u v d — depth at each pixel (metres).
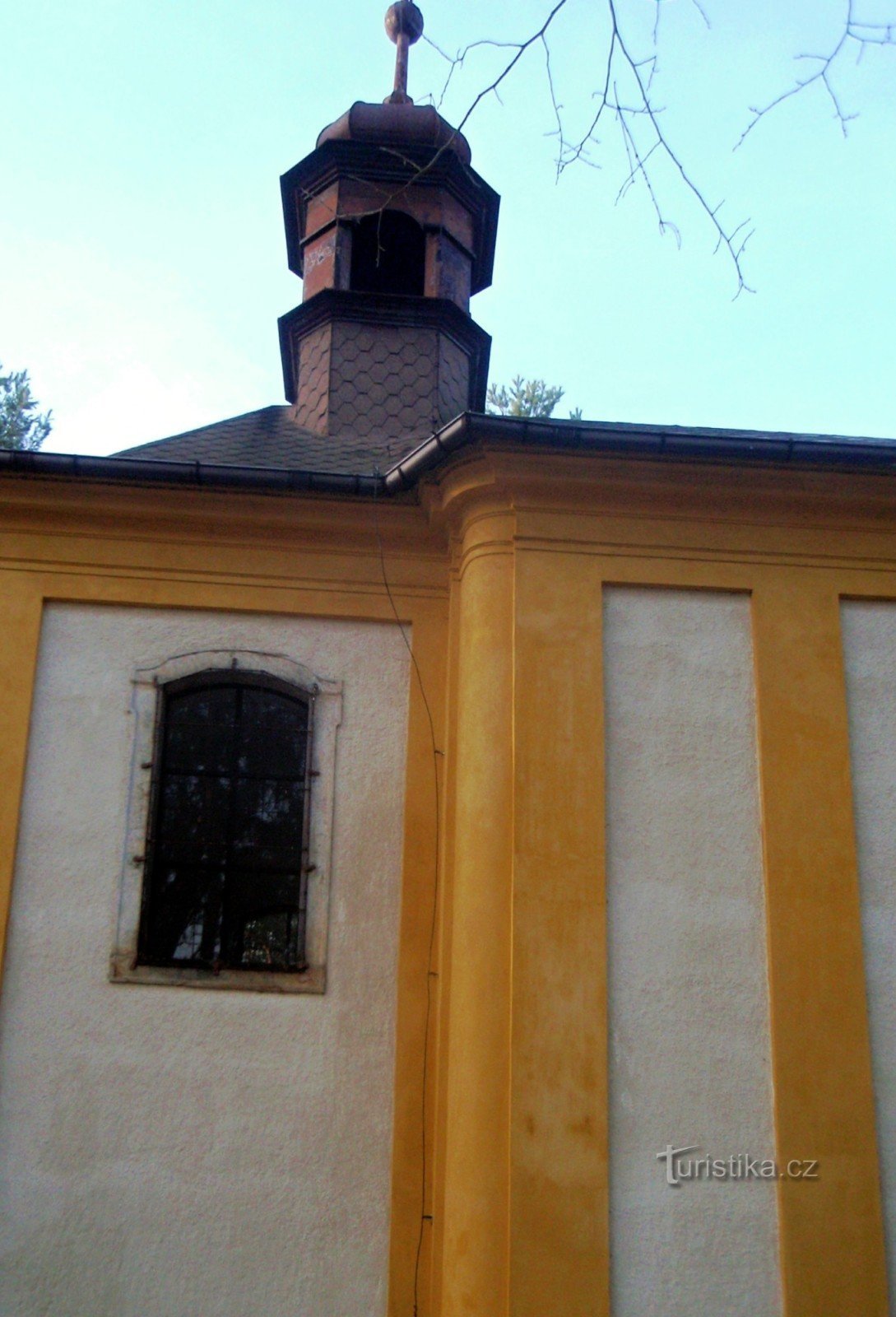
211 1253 6.40
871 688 6.75
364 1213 6.49
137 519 7.53
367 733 7.30
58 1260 6.36
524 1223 5.82
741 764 6.58
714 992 6.21
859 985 6.22
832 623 6.81
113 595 7.39
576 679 6.61
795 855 6.40
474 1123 6.06
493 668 6.72
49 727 7.14
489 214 11.45
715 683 6.71
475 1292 5.83
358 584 7.55
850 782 6.54
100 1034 6.67
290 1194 6.49
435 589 7.58
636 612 6.82
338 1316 6.34
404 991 6.82
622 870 6.37
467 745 6.71
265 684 7.36
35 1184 6.45
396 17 11.73
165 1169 6.50
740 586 6.84
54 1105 6.55
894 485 6.86
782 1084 6.06
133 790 7.07
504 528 6.95
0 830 6.89
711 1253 5.85
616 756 6.55
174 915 6.95
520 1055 6.04
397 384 10.28
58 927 6.82
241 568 7.52
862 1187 5.95
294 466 8.12
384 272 11.22
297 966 6.84
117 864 6.94
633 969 6.22
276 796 7.20
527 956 6.18
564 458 6.77
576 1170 5.89
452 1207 6.07
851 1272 5.84
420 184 10.94
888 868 6.44
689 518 6.95
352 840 7.09
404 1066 6.70
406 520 7.58
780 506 6.98
